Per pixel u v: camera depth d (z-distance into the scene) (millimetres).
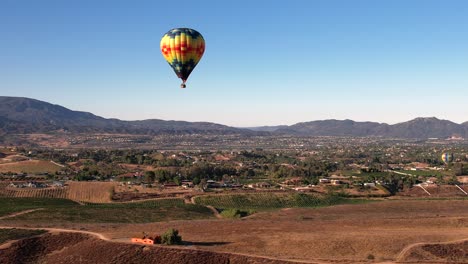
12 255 92938
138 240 94375
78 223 127812
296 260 83062
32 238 99812
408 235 101250
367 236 99750
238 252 88750
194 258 85562
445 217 132750
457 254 89125
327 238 98250
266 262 82625
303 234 103375
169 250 88375
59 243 99125
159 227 114938
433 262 84312
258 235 103125
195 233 106750
